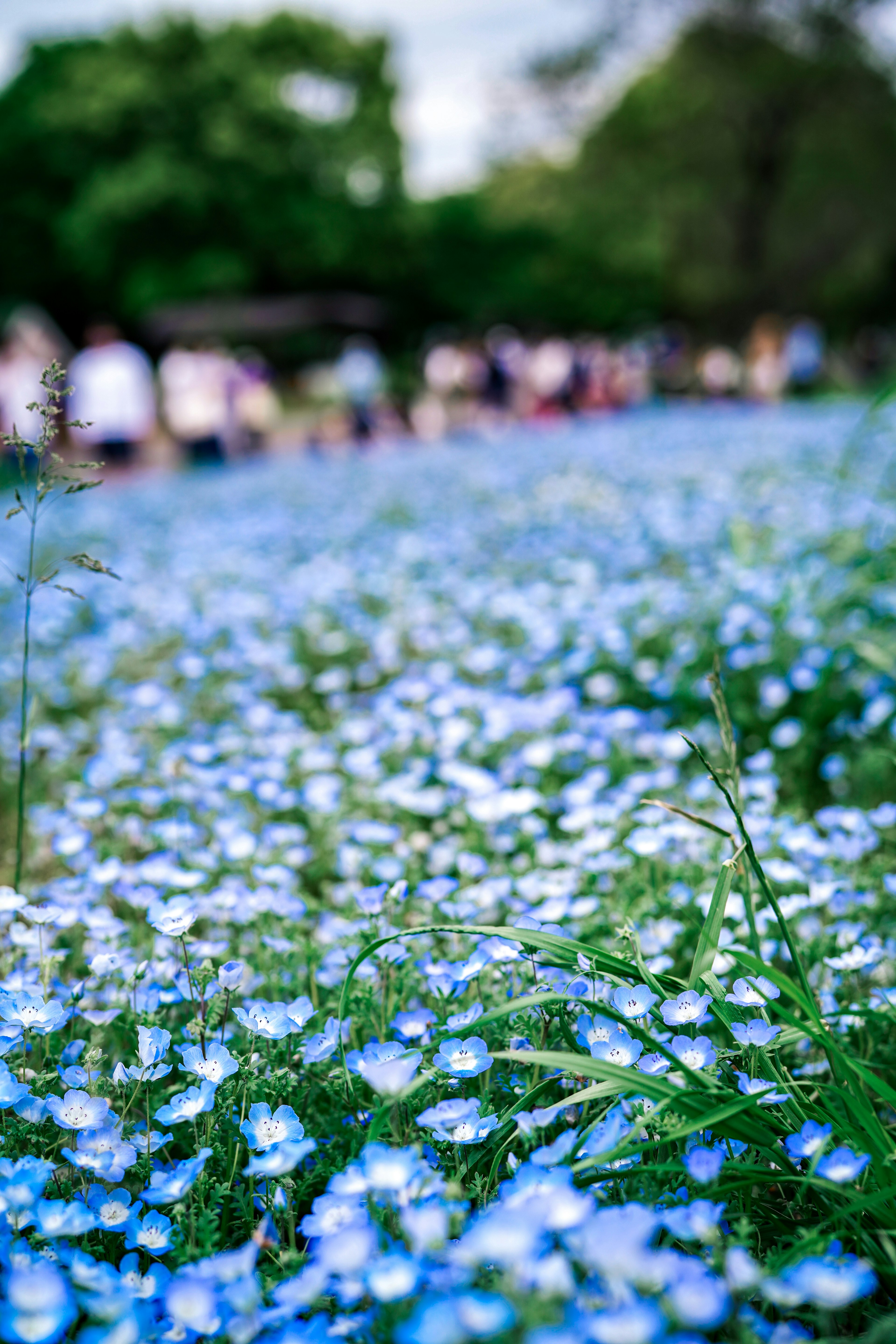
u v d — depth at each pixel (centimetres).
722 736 195
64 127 4078
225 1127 177
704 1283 111
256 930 258
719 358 2705
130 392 1462
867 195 3959
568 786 359
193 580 764
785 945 231
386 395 2417
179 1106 170
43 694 514
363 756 376
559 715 416
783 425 1420
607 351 2686
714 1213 133
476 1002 204
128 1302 126
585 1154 154
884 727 374
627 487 980
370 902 219
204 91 4116
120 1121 173
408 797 341
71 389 210
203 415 1672
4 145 4144
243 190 4150
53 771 417
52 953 235
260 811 378
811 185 4006
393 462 1490
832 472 856
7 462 1122
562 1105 152
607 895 270
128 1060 210
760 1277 117
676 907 242
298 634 606
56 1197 171
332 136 4462
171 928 195
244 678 538
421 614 604
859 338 4550
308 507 1063
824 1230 148
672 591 549
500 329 2608
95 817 348
